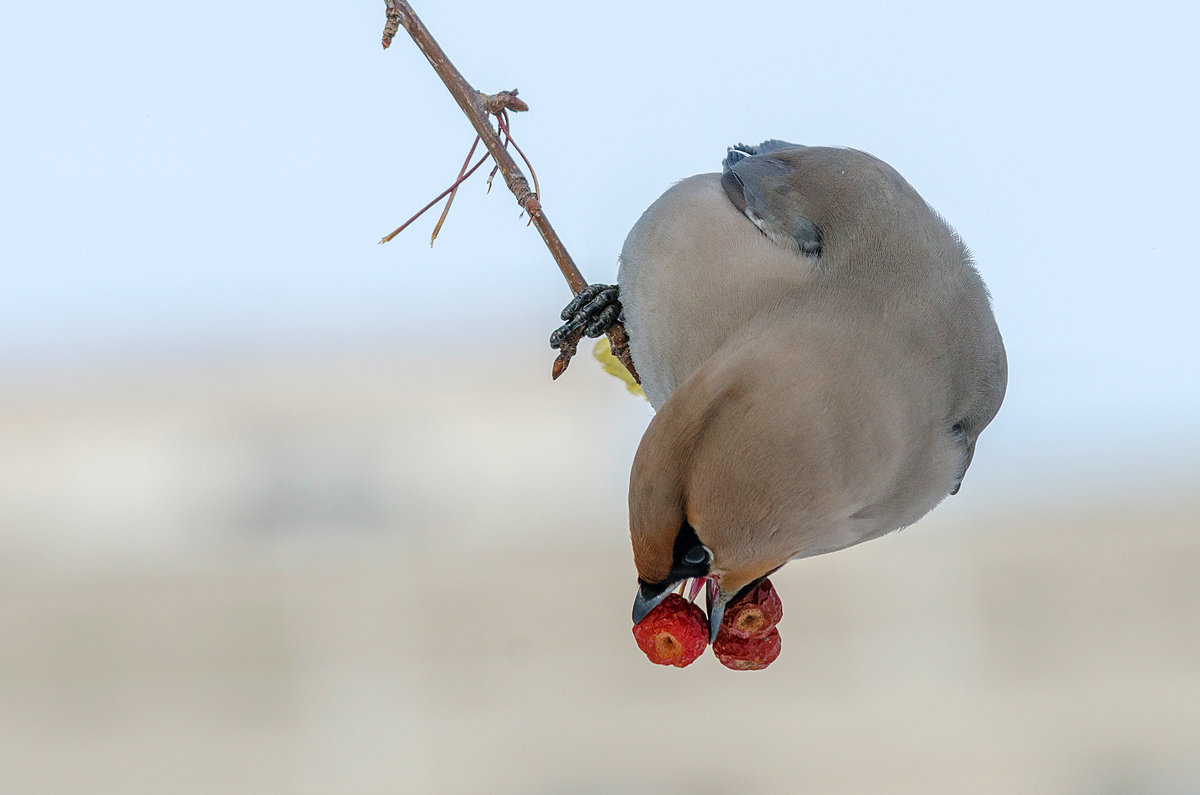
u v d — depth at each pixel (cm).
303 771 1351
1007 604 1388
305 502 1480
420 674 1376
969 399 951
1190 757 1327
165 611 1379
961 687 1355
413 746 1346
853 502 837
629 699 1344
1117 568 1393
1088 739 1350
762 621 840
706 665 1350
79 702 1370
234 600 1406
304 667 1378
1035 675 1372
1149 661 1367
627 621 1381
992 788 1348
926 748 1329
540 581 1398
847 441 830
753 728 1341
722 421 819
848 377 852
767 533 814
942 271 961
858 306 922
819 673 1362
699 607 848
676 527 818
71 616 1414
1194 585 1398
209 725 1339
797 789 1329
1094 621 1371
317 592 1409
